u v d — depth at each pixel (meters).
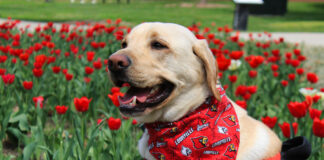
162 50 2.89
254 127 3.08
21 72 5.72
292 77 5.59
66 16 21.70
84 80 5.20
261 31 18.73
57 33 9.92
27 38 8.88
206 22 21.97
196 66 2.93
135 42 2.99
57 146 3.60
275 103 6.21
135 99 2.79
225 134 2.77
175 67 2.87
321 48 13.55
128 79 2.79
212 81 2.84
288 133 3.39
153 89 2.96
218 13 29.00
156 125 2.99
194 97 2.92
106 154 3.41
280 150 3.10
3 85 5.02
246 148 2.90
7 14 21.17
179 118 2.95
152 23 3.11
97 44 7.13
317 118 3.23
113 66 2.79
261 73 6.71
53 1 36.44
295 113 3.56
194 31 8.83
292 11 34.78
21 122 4.26
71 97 5.07
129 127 3.81
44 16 21.06
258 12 30.30
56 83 5.89
